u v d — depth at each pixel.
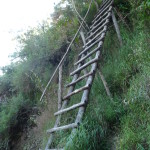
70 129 3.10
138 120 2.65
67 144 2.56
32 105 5.48
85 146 2.53
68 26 5.91
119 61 3.99
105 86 3.44
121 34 4.60
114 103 3.14
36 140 4.38
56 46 5.68
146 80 2.85
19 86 5.89
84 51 4.25
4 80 6.75
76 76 3.83
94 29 4.98
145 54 3.38
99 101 3.42
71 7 6.38
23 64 6.08
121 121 2.81
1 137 5.15
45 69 5.72
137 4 4.35
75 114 3.46
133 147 2.31
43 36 6.04
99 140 2.72
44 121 4.48
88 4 6.27
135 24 4.39
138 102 2.78
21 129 5.31
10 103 5.72
